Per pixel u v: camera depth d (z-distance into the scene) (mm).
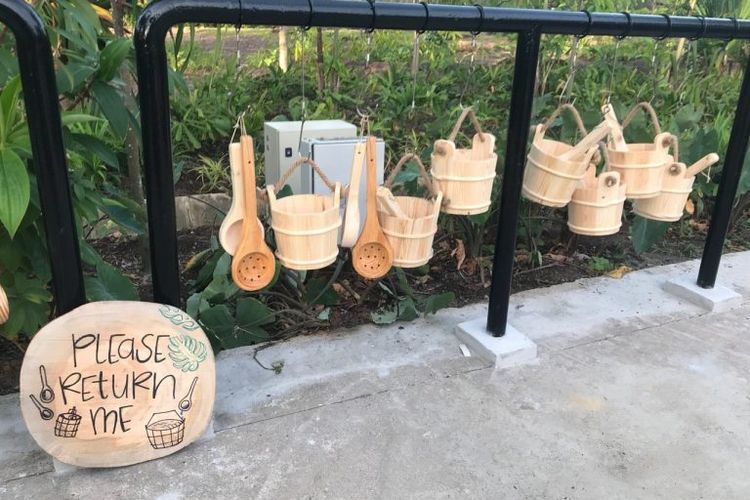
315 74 4406
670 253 3234
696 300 2668
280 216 1666
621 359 2234
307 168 2402
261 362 2133
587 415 1926
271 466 1667
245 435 1779
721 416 1947
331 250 1744
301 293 2420
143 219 2633
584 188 2045
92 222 2459
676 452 1782
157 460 1668
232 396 1946
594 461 1733
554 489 1629
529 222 2982
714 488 1653
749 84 2387
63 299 1604
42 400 1551
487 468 1691
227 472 1642
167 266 1664
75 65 1851
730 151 2486
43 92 1399
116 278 2012
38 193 1600
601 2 4250
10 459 1649
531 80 1931
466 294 2713
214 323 2119
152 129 1518
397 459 1710
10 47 1929
